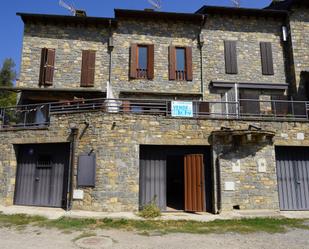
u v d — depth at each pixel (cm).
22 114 1202
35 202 1063
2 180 1078
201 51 1453
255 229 747
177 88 1412
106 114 975
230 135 963
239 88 1415
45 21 1438
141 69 1429
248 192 962
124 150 959
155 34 1462
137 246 597
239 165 976
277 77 1470
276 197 974
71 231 714
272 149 1011
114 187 930
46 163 1085
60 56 1416
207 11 1480
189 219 854
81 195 948
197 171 985
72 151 998
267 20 1530
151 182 1001
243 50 1481
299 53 1450
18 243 616
